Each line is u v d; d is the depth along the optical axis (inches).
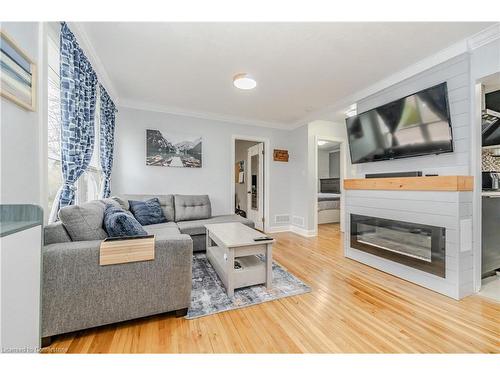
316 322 62.8
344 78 109.5
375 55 90.0
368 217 108.9
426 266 84.5
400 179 93.6
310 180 177.0
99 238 62.4
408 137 96.6
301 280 91.3
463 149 83.1
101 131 106.9
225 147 170.7
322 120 179.2
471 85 81.5
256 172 211.9
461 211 76.8
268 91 124.9
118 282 56.4
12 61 45.6
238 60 93.4
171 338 55.2
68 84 66.3
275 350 51.7
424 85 95.3
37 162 54.9
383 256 101.0
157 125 148.6
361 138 118.8
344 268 105.1
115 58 92.0
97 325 54.9
